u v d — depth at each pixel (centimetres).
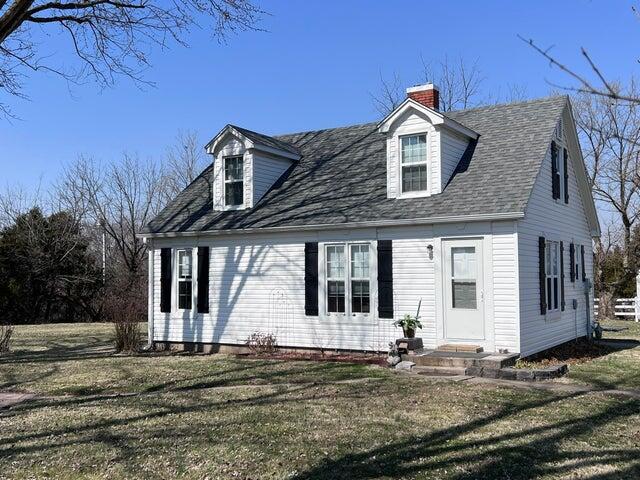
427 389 1073
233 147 1830
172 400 1027
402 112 1533
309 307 1608
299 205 1702
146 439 768
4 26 1027
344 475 621
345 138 1998
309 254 1616
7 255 3319
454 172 1538
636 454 680
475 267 1380
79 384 1220
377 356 1495
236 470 643
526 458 668
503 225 1345
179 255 1869
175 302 1848
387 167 1573
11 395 1119
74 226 3581
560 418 847
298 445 728
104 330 2586
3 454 718
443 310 1412
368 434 770
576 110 2981
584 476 609
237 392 1088
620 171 2778
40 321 3453
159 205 4175
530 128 1594
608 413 876
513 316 1323
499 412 885
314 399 1003
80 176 3922
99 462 680
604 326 2562
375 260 1518
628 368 1327
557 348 1585
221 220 1786
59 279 3412
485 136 1631
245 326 1714
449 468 637
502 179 1435
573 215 1823
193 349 1800
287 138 2159
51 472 650
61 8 1180
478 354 1303
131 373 1345
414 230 1464
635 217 2973
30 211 3478
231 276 1750
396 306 1483
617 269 3434
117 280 3644
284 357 1559
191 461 675
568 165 1791
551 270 1590
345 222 1531
